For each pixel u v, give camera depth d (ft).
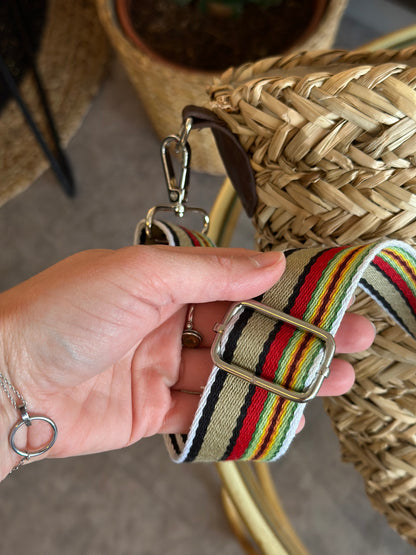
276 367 1.52
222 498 3.32
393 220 1.45
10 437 1.83
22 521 3.60
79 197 4.51
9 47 4.58
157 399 1.97
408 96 1.26
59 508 3.62
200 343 1.98
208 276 1.59
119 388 1.99
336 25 3.45
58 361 1.82
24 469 3.71
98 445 1.99
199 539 3.49
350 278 1.44
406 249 1.42
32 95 4.74
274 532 2.09
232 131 1.52
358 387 1.73
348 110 1.31
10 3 3.65
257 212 1.70
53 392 1.92
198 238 1.89
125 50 3.37
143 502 3.60
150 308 1.74
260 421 1.56
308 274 1.54
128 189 4.50
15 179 4.54
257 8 3.46
